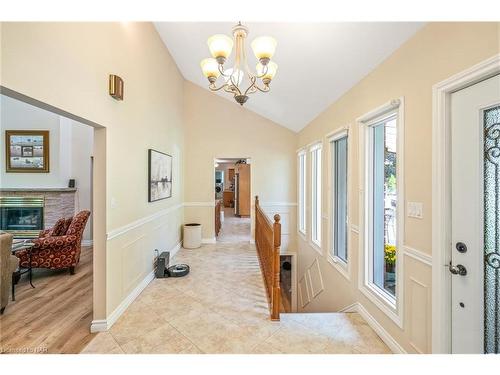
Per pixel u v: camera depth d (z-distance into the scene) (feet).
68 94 5.84
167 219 14.16
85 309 8.68
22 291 10.18
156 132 12.18
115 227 8.09
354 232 8.95
